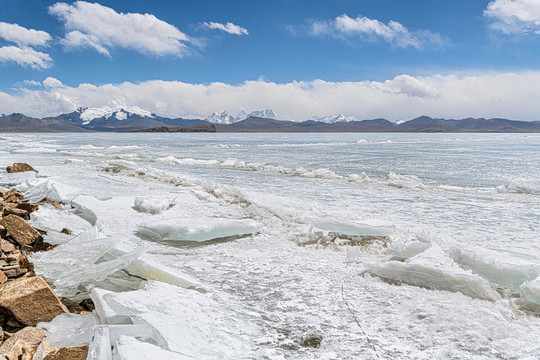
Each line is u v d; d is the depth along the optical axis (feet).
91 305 13.92
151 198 33.35
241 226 25.89
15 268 16.17
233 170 75.56
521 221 32.83
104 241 18.52
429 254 18.57
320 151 146.51
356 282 17.30
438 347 11.44
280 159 107.14
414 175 72.23
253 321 13.17
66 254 17.46
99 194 39.81
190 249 22.84
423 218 33.83
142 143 209.87
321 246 23.66
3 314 11.96
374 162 98.99
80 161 79.82
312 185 55.01
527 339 11.92
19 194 33.06
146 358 9.13
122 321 11.69
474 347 11.39
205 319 12.53
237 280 17.57
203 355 10.38
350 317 13.58
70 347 10.28
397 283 17.20
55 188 36.27
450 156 121.49
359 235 25.45
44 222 25.17
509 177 69.21
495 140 287.48
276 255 21.74
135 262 16.57
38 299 12.05
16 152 113.39
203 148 159.74
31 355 9.82
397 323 13.08
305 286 16.80
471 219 33.55
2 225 20.85
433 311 13.82
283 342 11.73
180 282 15.70
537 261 20.30
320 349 11.29
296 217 31.35
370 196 45.93
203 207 34.88
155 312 12.17
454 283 16.14
